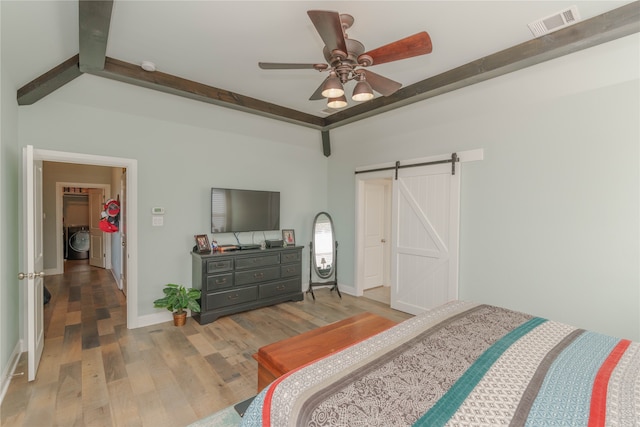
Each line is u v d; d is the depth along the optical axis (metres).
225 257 3.85
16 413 2.05
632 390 1.15
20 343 2.85
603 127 2.61
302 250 5.11
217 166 4.24
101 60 2.42
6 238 2.46
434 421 1.01
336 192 5.38
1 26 1.91
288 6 2.02
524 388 1.17
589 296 2.72
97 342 3.15
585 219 2.73
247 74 3.04
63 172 6.43
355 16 2.11
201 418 2.04
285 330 3.55
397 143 4.33
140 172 3.61
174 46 2.52
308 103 3.83
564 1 1.94
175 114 3.76
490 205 3.35
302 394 1.17
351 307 4.43
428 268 3.94
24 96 2.71
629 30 1.99
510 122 3.18
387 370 1.32
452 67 2.84
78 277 6.08
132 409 2.12
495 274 3.32
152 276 3.71
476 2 1.96
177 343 3.15
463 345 1.55
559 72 2.68
